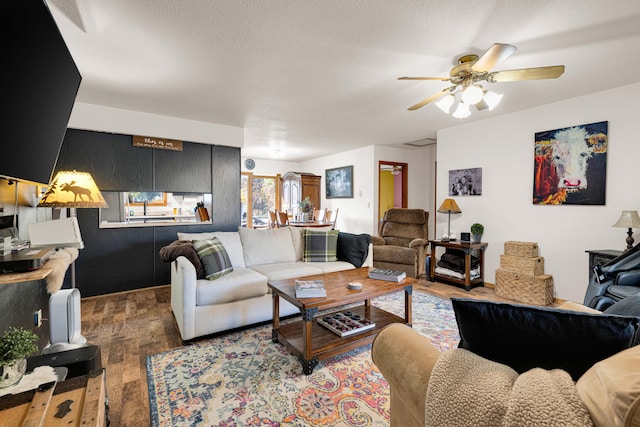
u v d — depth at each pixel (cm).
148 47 226
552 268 353
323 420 156
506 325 85
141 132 390
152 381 188
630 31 202
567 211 340
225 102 349
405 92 316
